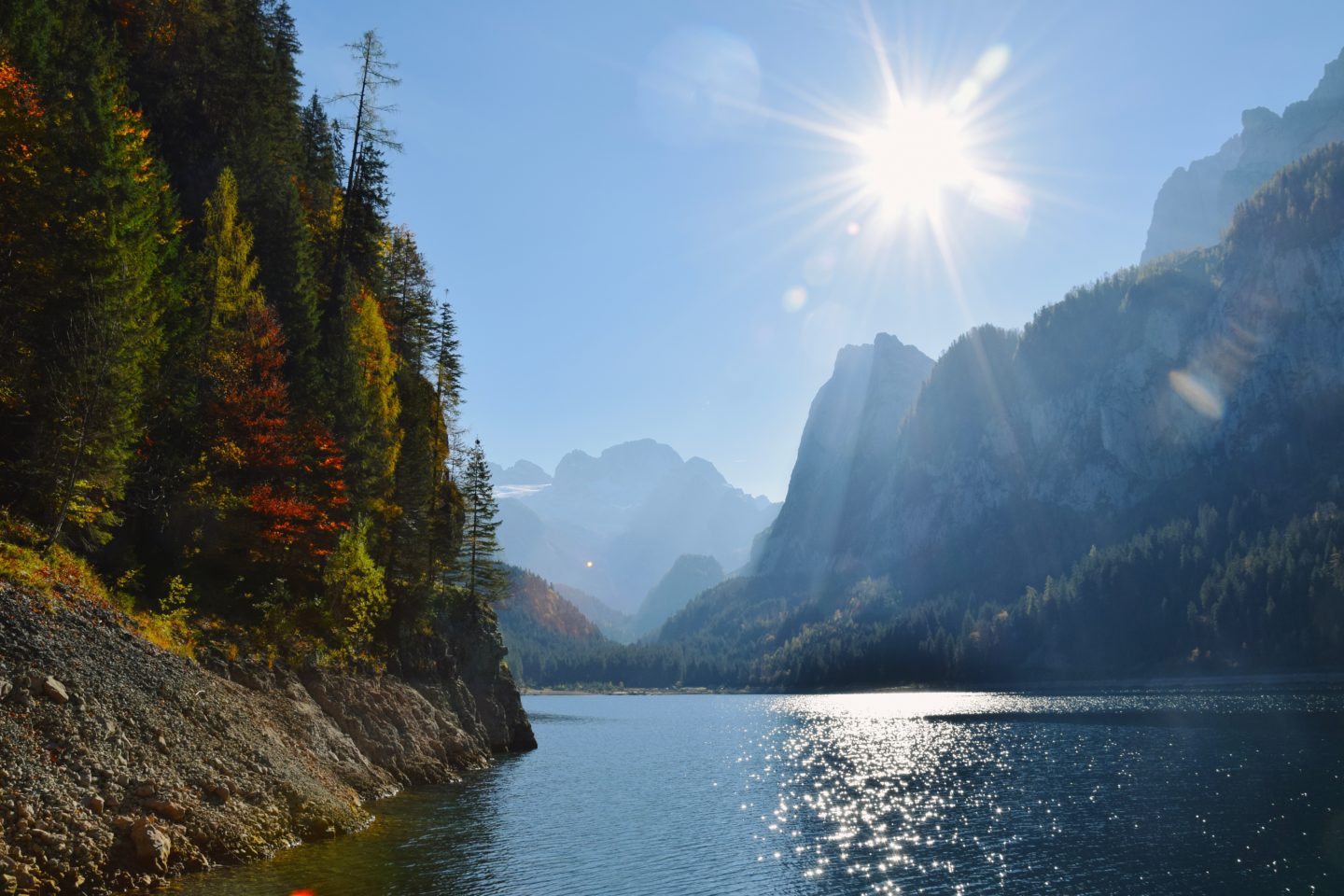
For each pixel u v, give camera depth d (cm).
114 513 3853
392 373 6975
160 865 2262
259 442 4812
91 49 4609
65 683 2542
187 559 4394
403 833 3434
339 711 4434
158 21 6719
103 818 2244
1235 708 11400
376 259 8300
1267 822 4028
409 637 6388
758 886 2967
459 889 2669
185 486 4472
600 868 3144
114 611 3194
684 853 3444
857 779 5922
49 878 1958
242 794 2844
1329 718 9531
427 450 7531
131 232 3956
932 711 14525
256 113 7244
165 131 6456
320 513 5141
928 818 4322
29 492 3412
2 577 2769
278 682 4038
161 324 4325
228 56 7362
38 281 3547
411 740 5109
